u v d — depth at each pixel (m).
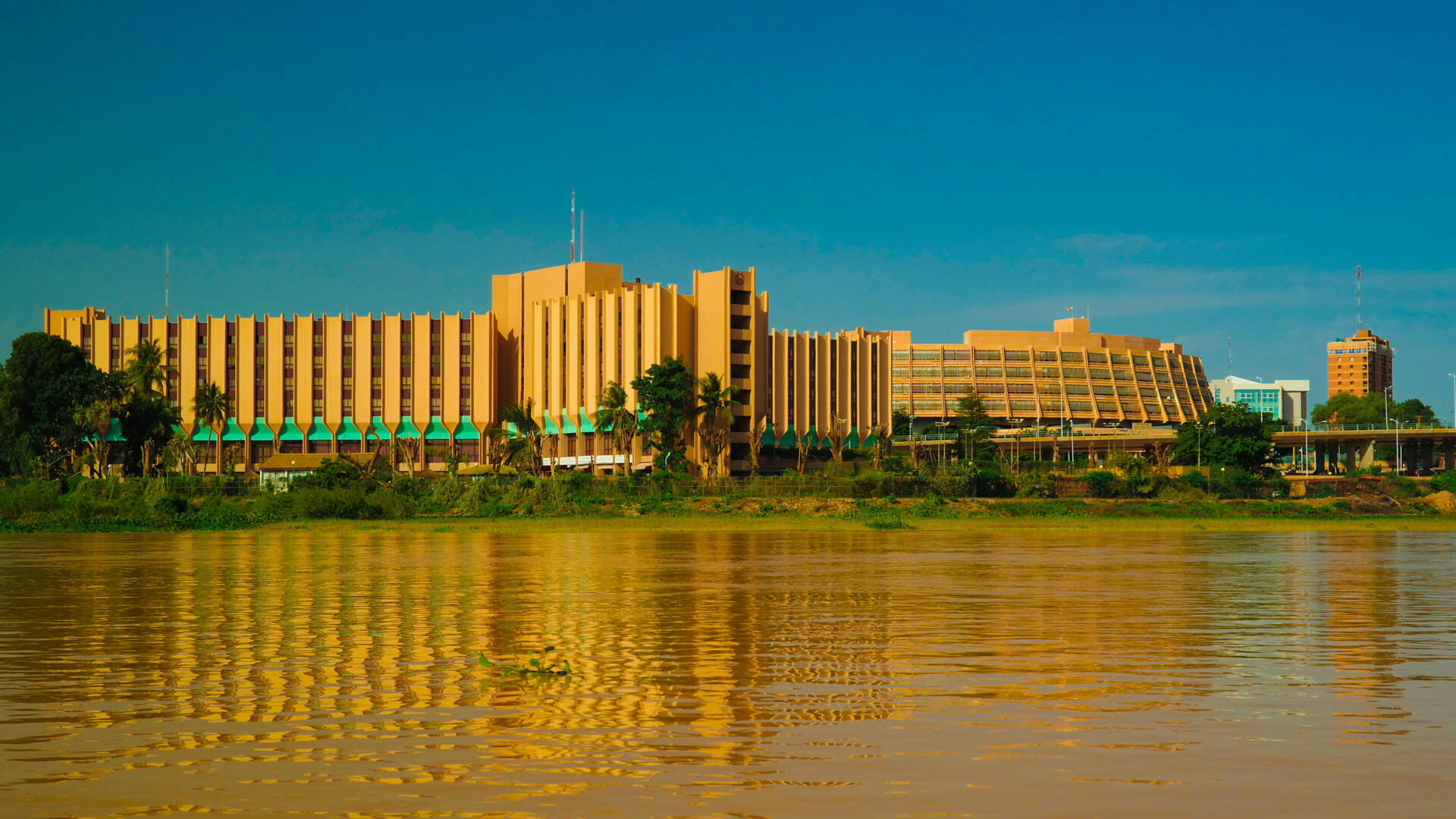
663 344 143.25
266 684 17.08
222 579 35.50
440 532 69.44
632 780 11.67
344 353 161.38
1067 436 193.25
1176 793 11.20
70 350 126.88
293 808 10.75
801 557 46.41
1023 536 66.50
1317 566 41.84
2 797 11.09
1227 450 147.75
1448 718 14.68
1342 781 11.64
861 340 160.38
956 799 10.98
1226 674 17.98
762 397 149.12
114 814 10.55
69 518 75.19
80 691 16.55
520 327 163.50
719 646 21.03
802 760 12.49
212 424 153.62
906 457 152.75
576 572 38.47
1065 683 17.17
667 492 99.38
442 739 13.53
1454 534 72.62
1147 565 42.50
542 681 17.38
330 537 63.69
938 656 19.83
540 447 144.75
